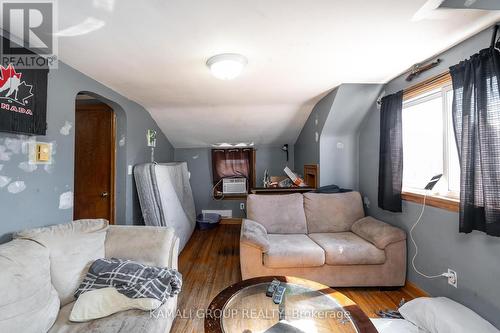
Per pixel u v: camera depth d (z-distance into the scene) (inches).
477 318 58.3
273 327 48.4
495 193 55.6
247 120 147.3
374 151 111.4
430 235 78.5
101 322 49.4
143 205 112.7
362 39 62.8
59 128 71.7
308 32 58.7
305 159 153.9
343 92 103.0
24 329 43.6
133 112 116.6
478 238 62.6
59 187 71.7
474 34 62.0
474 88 59.7
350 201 111.8
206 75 85.7
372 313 74.4
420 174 90.4
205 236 153.8
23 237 55.5
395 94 91.6
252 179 185.8
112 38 59.9
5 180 56.3
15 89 56.0
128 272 58.2
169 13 49.9
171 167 135.2
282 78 91.1
